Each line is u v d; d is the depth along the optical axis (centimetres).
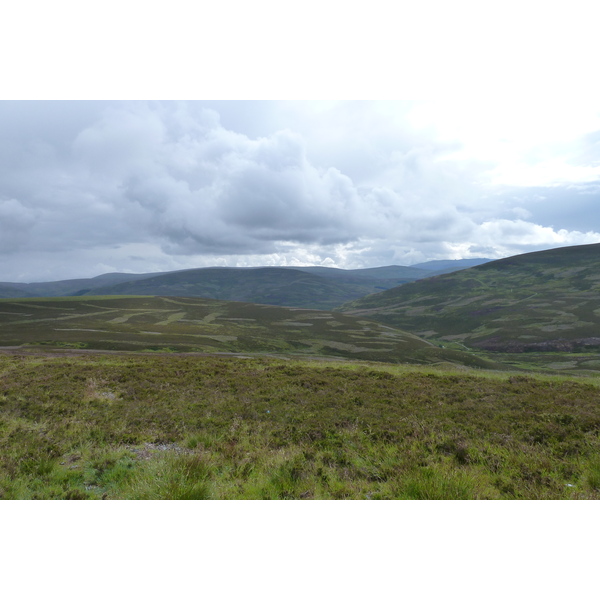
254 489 895
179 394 1938
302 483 927
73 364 2752
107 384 2128
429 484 881
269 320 13000
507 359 11569
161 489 857
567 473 1013
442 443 1211
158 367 2655
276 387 2089
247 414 1579
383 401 1795
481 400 1800
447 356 9356
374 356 8894
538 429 1342
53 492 888
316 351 8900
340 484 928
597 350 11894
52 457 1070
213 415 1567
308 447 1195
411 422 1445
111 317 11512
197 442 1240
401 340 10700
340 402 1764
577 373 8244
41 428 1363
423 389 2039
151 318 11825
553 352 12144
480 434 1320
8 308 12100
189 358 3306
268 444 1234
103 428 1363
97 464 1037
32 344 6269
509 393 1947
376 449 1191
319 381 2209
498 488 934
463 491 880
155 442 1261
